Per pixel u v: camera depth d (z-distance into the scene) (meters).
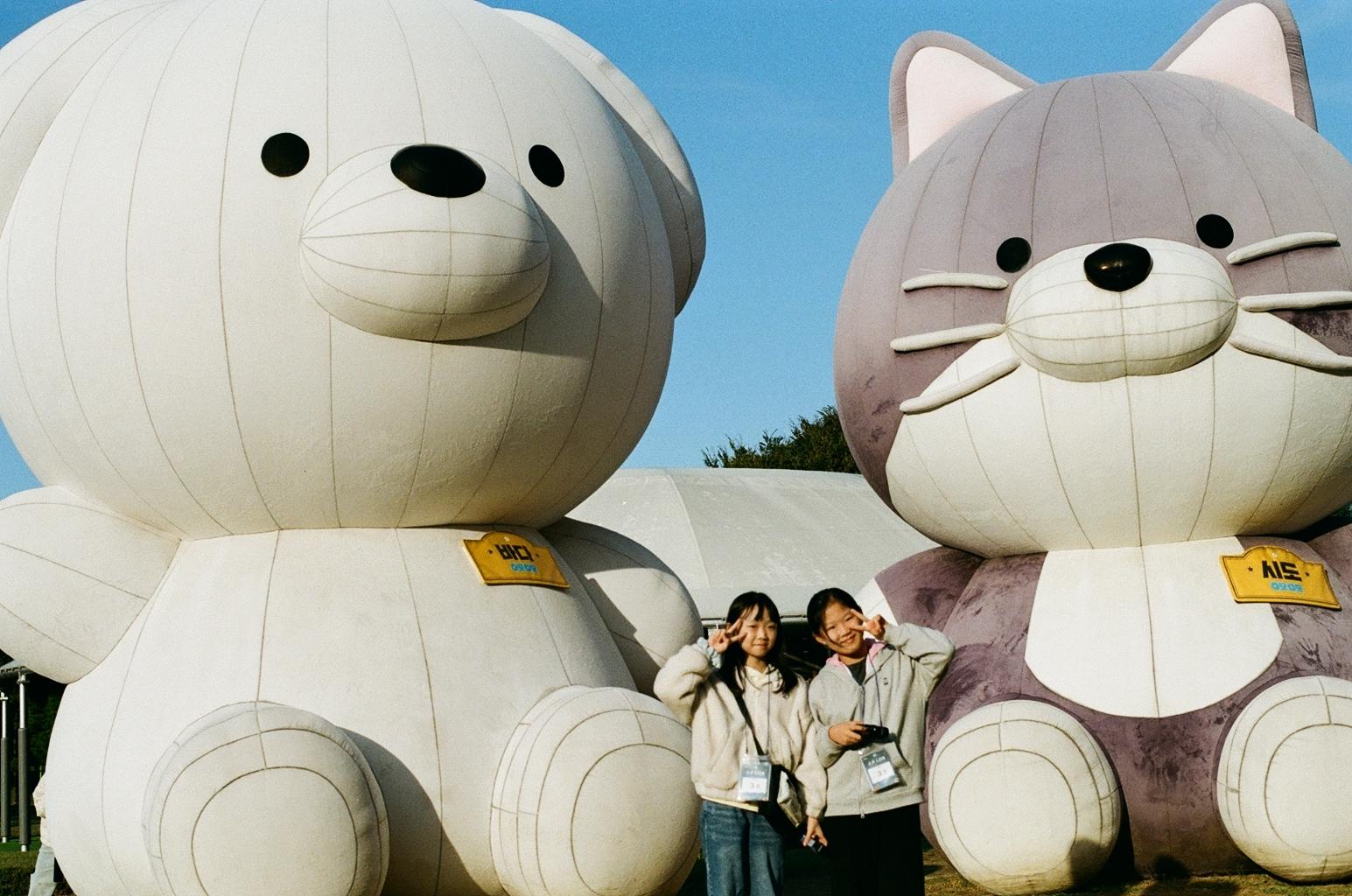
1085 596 7.54
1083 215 7.45
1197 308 6.92
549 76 7.19
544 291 6.61
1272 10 8.71
